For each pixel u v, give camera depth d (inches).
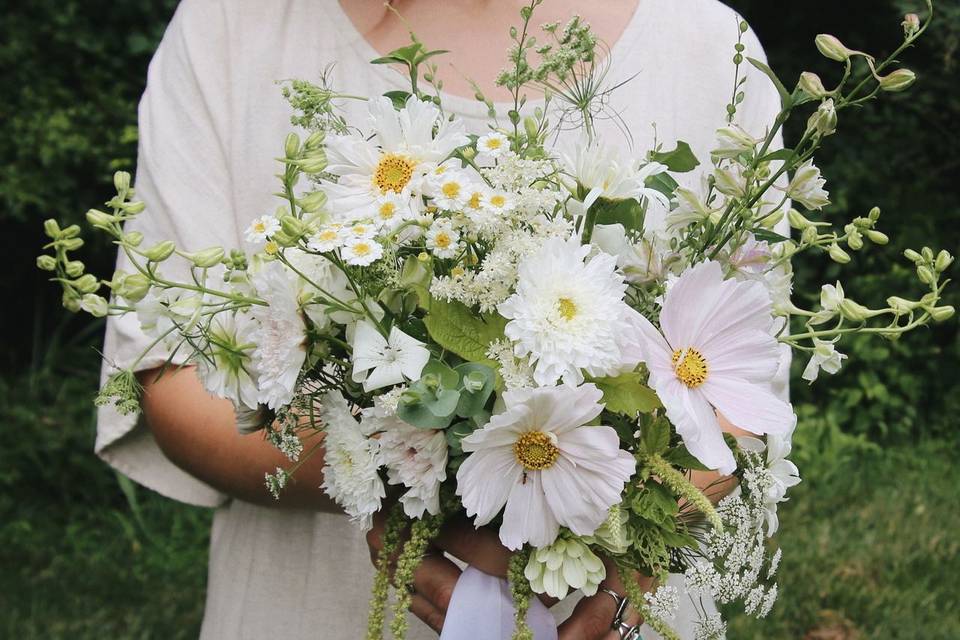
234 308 41.4
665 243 43.5
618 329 38.4
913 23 39.4
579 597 52.7
